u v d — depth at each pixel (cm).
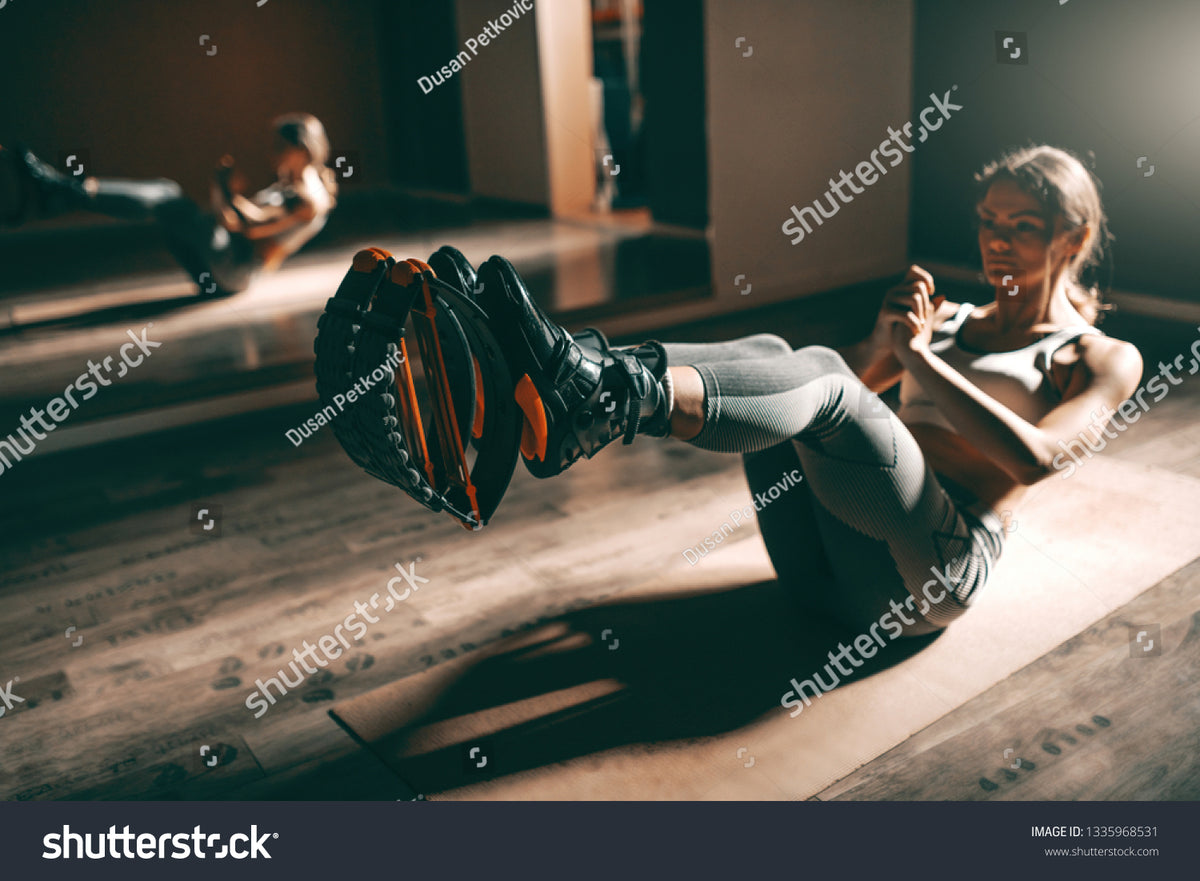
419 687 169
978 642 168
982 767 139
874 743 145
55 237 677
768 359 134
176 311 471
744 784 138
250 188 862
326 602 206
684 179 546
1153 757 138
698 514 240
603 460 282
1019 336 161
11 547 242
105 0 770
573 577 210
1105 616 174
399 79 815
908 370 153
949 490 167
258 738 160
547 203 675
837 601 170
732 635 176
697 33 504
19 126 758
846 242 494
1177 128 346
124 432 327
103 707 172
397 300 106
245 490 274
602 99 679
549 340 114
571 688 164
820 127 470
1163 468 238
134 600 211
